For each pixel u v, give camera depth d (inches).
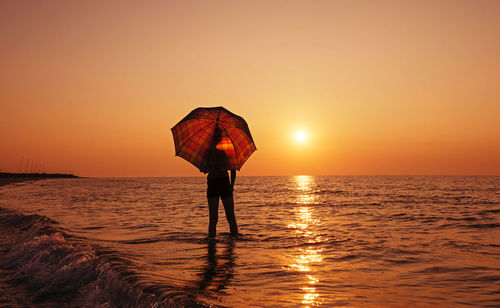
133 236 315.3
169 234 328.8
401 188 1889.8
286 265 201.8
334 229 372.8
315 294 145.9
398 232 350.0
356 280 170.9
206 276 173.9
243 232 346.6
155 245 264.7
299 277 175.6
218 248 255.1
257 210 627.2
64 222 427.8
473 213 563.2
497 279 173.2
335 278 174.4
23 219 411.5
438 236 322.3
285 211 605.6
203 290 145.3
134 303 132.0
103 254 211.8
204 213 559.2
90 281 171.8
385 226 401.1
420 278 175.3
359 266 201.0
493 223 429.7
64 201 856.9
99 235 317.7
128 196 1144.2
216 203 301.1
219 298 134.4
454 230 367.9
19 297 156.6
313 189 1817.2
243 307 124.0
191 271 184.1
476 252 244.8
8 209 554.9
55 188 1876.2
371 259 220.2
